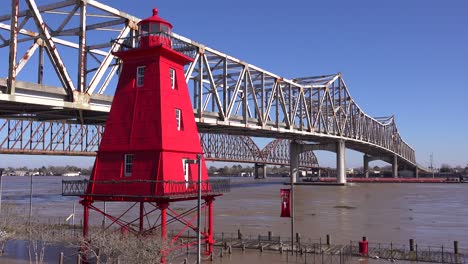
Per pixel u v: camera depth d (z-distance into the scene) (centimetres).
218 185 3262
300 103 11862
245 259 3375
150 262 2544
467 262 3272
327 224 5534
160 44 2909
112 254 2802
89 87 4172
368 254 3500
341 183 15675
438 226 5438
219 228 5106
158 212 6819
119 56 3062
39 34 3875
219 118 7112
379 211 7194
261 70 8588
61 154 10369
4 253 3494
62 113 4572
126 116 2947
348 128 15788
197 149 3142
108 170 2900
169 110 2917
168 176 2756
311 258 3412
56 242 3872
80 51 4141
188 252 3516
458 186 17988
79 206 8394
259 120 8412
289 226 5331
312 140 14588
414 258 3384
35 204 8888
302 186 16025
